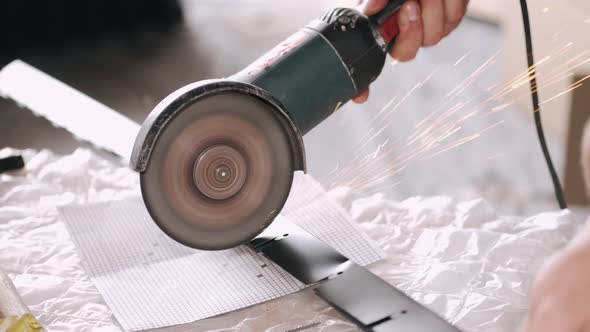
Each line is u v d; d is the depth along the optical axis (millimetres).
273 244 842
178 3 3426
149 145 697
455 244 867
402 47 886
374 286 751
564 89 2070
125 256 850
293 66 788
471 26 3191
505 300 767
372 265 839
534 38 2242
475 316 743
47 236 902
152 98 2754
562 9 2104
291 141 757
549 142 2324
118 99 2748
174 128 707
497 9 3160
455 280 801
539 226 898
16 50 3166
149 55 3107
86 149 1108
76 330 738
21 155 1057
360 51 814
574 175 1900
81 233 892
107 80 2896
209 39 3268
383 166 2254
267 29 3357
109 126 1090
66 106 1148
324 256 814
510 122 2463
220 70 2980
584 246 463
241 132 736
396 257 854
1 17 3164
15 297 744
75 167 1044
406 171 2230
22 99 1192
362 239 878
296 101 783
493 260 836
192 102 702
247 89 713
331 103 812
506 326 729
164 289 791
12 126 2471
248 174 755
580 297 449
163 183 723
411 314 705
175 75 2934
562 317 450
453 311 753
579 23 2041
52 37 3238
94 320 754
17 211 951
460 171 2229
